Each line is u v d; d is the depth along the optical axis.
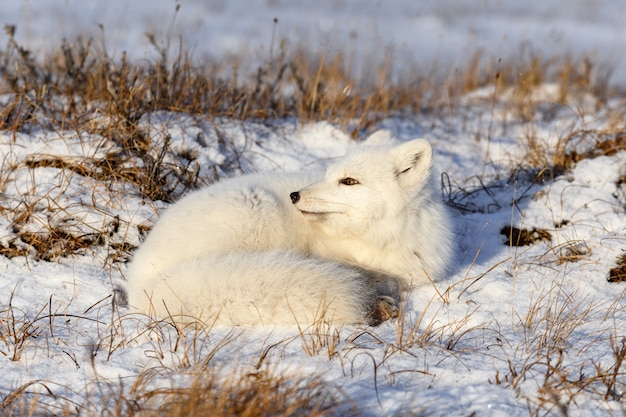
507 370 10.73
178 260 13.28
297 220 14.40
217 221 13.38
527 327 12.39
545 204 17.50
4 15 46.25
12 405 9.95
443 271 14.70
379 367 10.80
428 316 13.00
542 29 57.03
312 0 68.44
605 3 72.06
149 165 17.23
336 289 12.32
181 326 11.98
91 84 21.58
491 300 13.63
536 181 19.66
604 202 17.20
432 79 33.69
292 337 11.83
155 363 11.14
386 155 14.02
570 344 11.59
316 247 14.62
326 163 20.19
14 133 17.48
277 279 12.17
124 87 20.47
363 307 12.73
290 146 21.17
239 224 13.44
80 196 16.22
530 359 11.09
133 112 19.39
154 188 16.92
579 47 47.72
